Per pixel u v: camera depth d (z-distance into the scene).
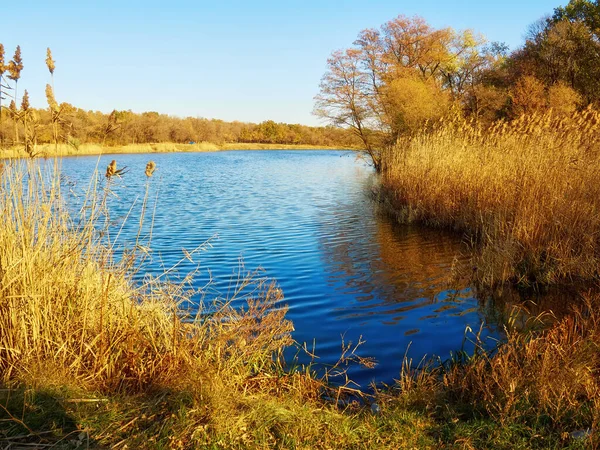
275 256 10.30
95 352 4.23
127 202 19.36
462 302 7.31
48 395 3.63
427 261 9.83
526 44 35.59
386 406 4.11
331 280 8.52
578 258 8.23
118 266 5.12
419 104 26.34
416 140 17.22
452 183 13.65
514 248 8.51
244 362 4.69
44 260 4.36
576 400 3.88
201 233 12.85
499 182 11.71
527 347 4.52
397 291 7.88
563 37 31.77
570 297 7.38
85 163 42.31
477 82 38.28
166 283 5.90
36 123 4.59
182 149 77.81
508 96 28.45
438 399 4.16
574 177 9.38
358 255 10.39
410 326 6.37
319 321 6.57
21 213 4.27
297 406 3.92
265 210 17.25
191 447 3.27
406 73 32.62
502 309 6.98
